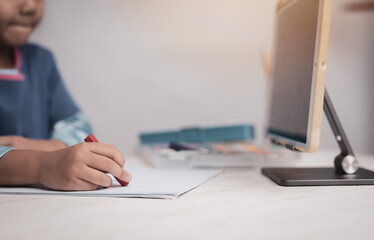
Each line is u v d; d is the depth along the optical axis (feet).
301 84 1.85
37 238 1.02
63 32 4.20
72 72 4.26
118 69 4.33
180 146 2.65
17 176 1.69
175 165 2.45
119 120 4.37
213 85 4.46
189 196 1.53
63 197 1.51
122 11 4.30
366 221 1.17
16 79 3.65
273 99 2.46
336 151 3.51
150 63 4.37
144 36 4.35
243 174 2.16
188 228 1.10
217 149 2.65
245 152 2.53
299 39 1.94
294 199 1.48
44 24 4.15
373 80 4.71
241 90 4.49
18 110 3.65
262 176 2.08
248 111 4.51
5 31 3.25
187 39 4.40
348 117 4.73
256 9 4.44
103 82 4.32
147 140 3.35
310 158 2.89
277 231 1.07
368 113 4.74
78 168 1.58
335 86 4.70
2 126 3.60
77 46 4.25
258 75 4.49
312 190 1.66
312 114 1.67
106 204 1.39
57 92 3.98
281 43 2.34
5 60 3.64
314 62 1.68
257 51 4.48
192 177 1.95
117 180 1.66
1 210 1.31
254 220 1.18
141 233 1.05
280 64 2.33
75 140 3.66
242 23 4.44
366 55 4.70
